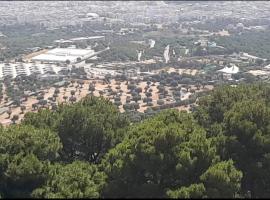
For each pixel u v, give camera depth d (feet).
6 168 240.53
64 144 292.81
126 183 233.55
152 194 225.35
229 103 294.46
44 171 240.12
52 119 306.55
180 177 230.48
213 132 272.72
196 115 296.71
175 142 236.22
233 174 227.81
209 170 225.15
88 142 293.64
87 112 299.99
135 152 234.38
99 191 230.68
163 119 263.70
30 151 253.65
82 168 247.91
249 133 260.01
